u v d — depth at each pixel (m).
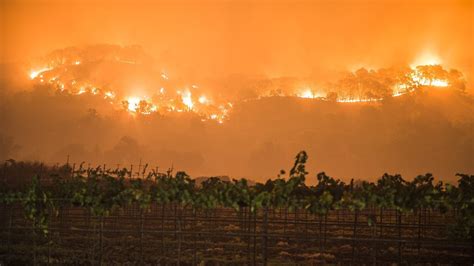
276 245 24.42
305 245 24.53
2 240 23.78
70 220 26.31
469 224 15.02
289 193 15.30
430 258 21.61
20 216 27.16
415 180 15.88
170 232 18.25
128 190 16.78
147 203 16.72
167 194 16.48
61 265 19.91
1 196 18.14
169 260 20.55
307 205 15.24
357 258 21.59
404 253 22.55
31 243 23.61
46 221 18.19
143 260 20.41
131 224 26.08
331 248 23.78
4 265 19.81
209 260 20.77
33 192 17.84
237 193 15.67
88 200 17.06
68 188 18.53
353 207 15.12
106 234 25.19
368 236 22.58
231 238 25.58
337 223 25.94
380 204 15.34
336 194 16.72
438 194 15.24
